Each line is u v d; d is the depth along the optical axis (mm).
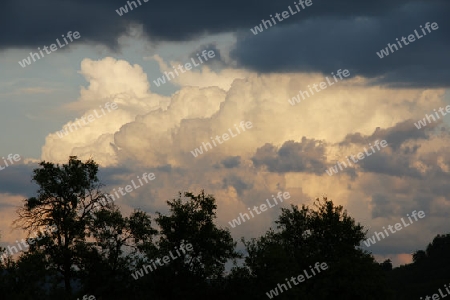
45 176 86188
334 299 91062
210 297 85562
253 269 86188
